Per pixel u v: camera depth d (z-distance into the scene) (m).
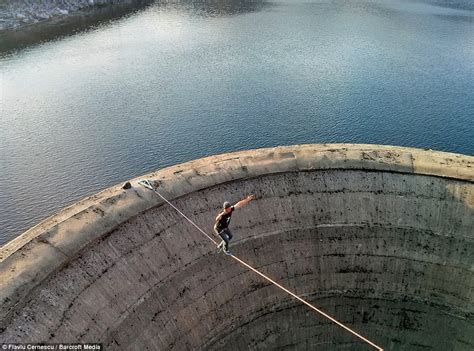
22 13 109.81
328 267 41.03
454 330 40.62
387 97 79.00
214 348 35.97
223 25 117.50
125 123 69.31
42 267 29.16
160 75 86.50
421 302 41.22
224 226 31.41
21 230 49.09
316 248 40.97
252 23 119.44
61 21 112.94
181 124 69.88
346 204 41.75
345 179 42.25
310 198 41.47
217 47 101.81
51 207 52.41
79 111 71.88
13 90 77.31
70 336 28.30
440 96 79.69
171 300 34.19
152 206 35.72
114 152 62.53
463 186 41.88
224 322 36.81
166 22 119.12
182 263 35.53
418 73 88.44
